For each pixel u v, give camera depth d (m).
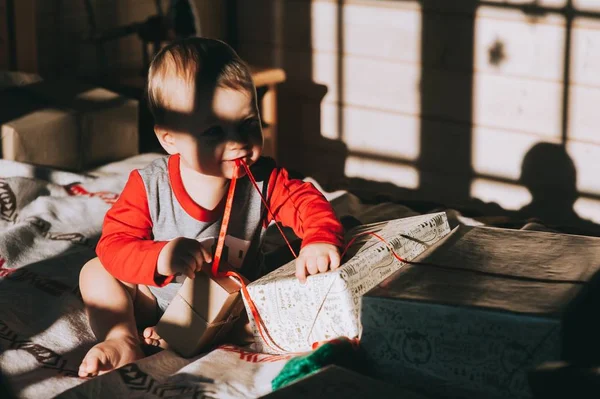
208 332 1.27
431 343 1.03
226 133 1.26
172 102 1.27
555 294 1.03
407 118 3.22
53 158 2.26
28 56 2.75
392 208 1.91
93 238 1.71
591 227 2.93
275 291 1.22
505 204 3.09
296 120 3.50
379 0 3.17
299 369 1.06
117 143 2.43
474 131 3.09
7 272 1.55
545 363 0.96
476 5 2.96
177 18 2.93
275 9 3.42
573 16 2.79
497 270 1.13
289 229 1.79
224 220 1.29
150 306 1.40
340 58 3.32
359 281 1.18
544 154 2.96
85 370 1.20
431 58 3.11
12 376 1.21
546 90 2.90
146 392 1.12
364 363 1.09
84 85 2.54
